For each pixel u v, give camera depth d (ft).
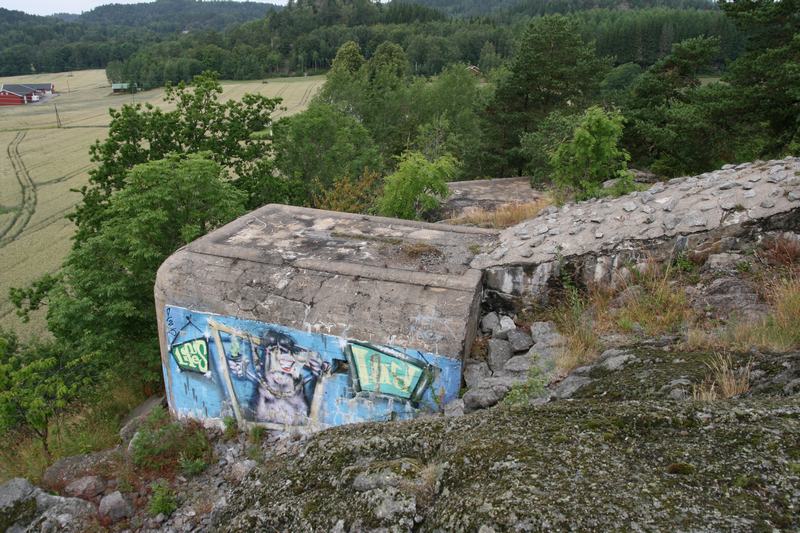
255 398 20.98
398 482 9.15
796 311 15.01
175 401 22.62
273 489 10.50
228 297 20.67
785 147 38.75
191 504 17.54
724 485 7.70
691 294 18.84
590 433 9.15
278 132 54.54
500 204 42.88
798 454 7.93
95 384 31.19
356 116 97.86
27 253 89.45
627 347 16.39
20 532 16.75
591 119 29.71
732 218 19.66
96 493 18.35
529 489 7.94
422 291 19.65
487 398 16.62
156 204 33.94
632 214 21.80
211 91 52.90
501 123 67.41
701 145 43.42
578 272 20.99
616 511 7.34
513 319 21.47
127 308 30.76
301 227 25.58
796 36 36.14
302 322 19.56
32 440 25.38
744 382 12.21
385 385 19.06
